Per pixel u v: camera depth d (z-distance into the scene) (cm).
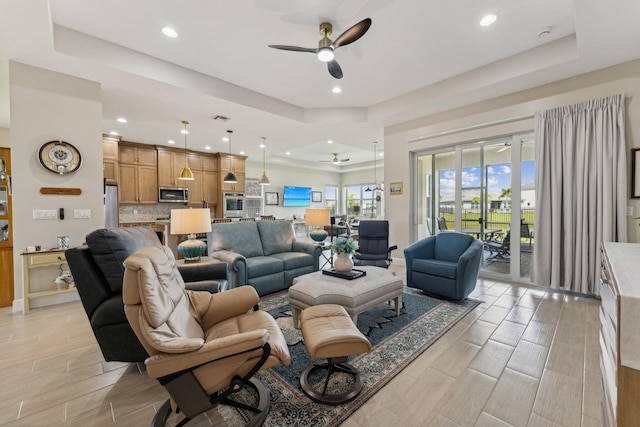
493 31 273
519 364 191
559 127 329
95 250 178
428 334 235
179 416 147
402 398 159
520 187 382
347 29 246
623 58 283
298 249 409
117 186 572
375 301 243
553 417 143
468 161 439
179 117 446
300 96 429
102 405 156
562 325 249
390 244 524
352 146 693
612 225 297
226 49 299
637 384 70
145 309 120
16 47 256
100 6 233
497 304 303
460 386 169
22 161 288
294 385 171
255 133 548
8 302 310
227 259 309
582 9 216
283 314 283
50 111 298
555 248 333
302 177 1036
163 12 241
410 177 493
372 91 414
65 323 263
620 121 290
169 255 185
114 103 388
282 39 282
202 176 727
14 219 286
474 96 377
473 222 438
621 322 71
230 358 126
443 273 312
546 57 298
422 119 465
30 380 177
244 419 146
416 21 256
